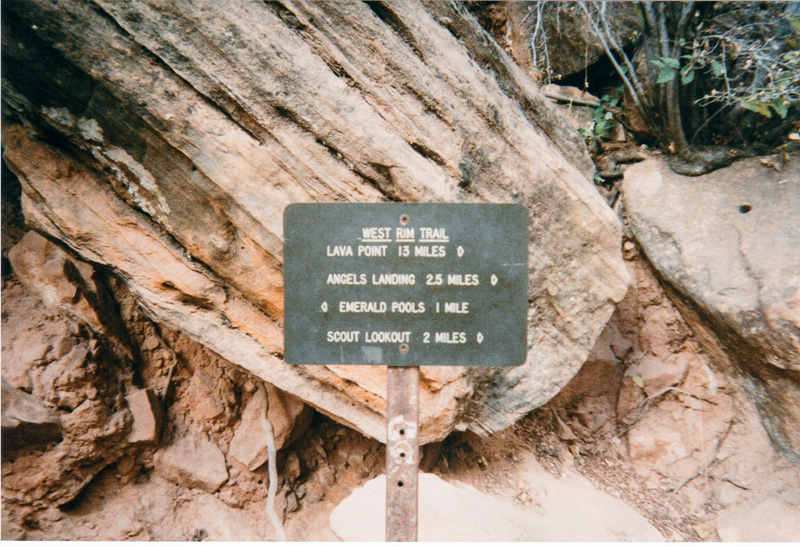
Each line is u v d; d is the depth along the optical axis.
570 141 2.74
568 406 3.27
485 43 2.44
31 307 2.46
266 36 1.89
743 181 3.06
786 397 2.79
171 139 1.91
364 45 2.02
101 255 2.18
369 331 1.46
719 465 2.97
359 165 2.03
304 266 1.46
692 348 3.20
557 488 2.75
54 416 2.23
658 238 3.13
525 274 1.45
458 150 2.16
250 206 1.99
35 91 1.91
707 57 3.03
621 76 3.43
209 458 2.60
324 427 2.96
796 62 2.74
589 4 3.39
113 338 2.58
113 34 1.80
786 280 2.65
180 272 2.15
